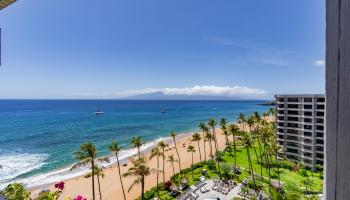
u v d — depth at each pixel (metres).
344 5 1.61
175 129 163.88
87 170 80.31
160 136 140.25
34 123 182.38
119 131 151.00
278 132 84.06
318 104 74.62
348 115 1.58
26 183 67.94
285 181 62.12
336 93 1.64
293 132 81.00
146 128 165.12
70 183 68.94
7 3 3.52
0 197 4.77
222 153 87.81
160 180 69.31
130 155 99.25
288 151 82.19
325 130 1.71
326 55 1.70
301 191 53.88
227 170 69.06
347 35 1.59
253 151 91.50
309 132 76.31
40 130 151.50
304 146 77.25
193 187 57.84
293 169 71.69
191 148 80.25
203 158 92.19
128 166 83.88
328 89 1.68
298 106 79.69
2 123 182.12
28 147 109.56
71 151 103.12
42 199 8.73
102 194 62.19
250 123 103.00
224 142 121.44
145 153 102.00
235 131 71.94
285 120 82.75
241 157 84.75
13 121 193.12
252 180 61.69
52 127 163.38
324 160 1.73
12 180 70.25
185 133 150.50
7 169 80.06
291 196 50.03
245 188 56.31
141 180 47.75
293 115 81.00
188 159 91.44
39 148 107.81
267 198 51.47
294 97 80.25
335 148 1.65
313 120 75.19
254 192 54.41
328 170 1.69
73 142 119.25
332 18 1.67
